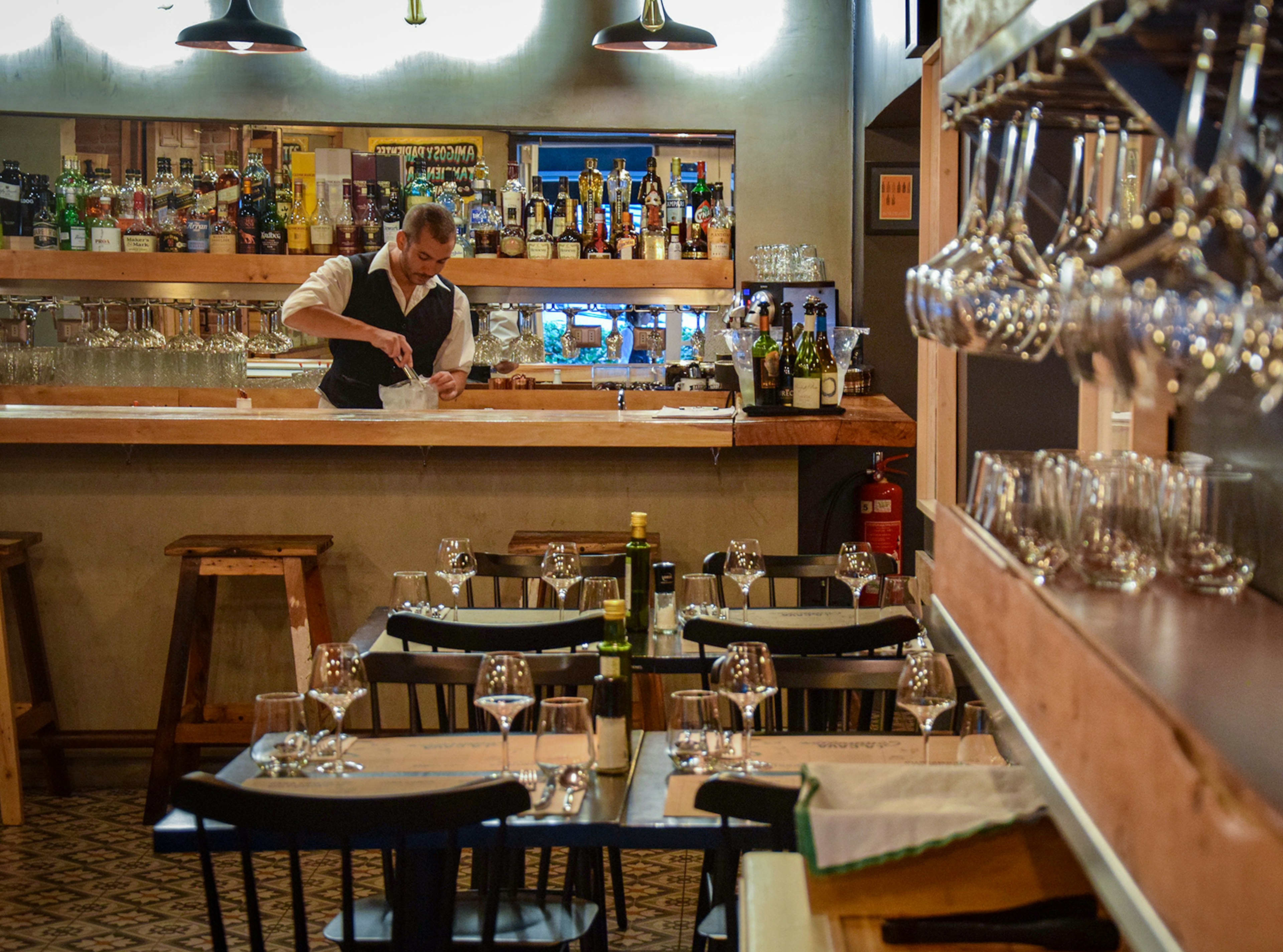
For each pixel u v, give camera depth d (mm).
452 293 5551
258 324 6574
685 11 6508
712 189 6484
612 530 4883
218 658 4859
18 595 4711
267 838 2172
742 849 2238
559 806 2291
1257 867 774
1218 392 1953
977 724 2170
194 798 1989
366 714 4816
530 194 6582
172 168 6496
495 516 4863
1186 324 1161
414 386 5266
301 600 4488
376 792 2330
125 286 6508
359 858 4148
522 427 4602
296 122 6465
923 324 1707
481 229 6309
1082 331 1292
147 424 4559
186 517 4816
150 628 4832
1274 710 1169
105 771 4895
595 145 6645
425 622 3088
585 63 6508
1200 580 1615
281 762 2471
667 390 6246
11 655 4840
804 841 1539
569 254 6332
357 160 6340
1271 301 1139
